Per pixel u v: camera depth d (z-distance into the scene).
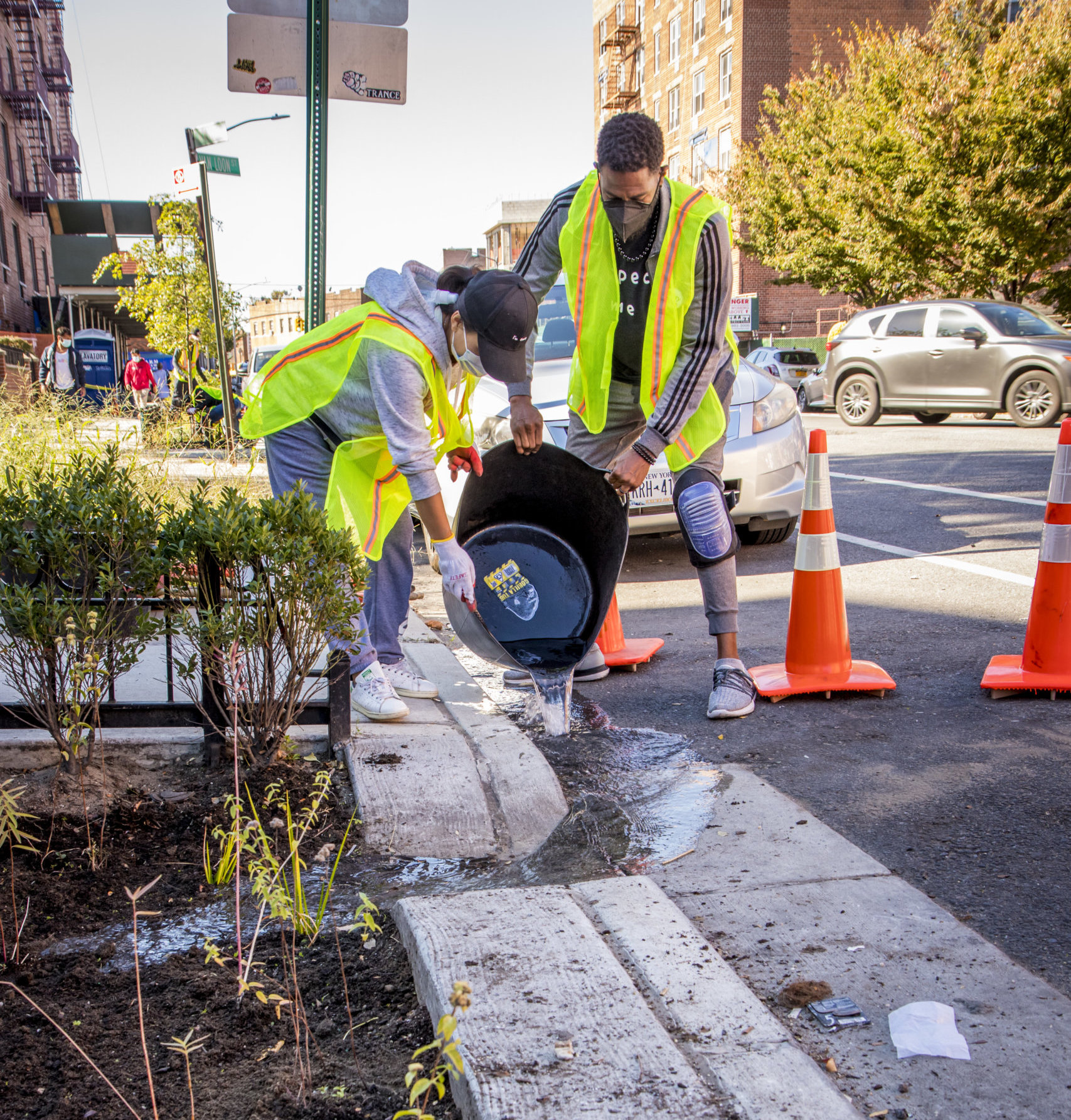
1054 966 2.07
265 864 2.43
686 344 3.38
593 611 3.64
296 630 2.89
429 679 4.09
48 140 41.16
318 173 5.35
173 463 5.97
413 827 2.72
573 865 2.57
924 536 7.00
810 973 2.01
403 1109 1.62
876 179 25.62
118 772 2.96
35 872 2.47
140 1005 1.64
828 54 37.19
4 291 31.77
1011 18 29.58
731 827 2.74
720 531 3.71
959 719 3.59
